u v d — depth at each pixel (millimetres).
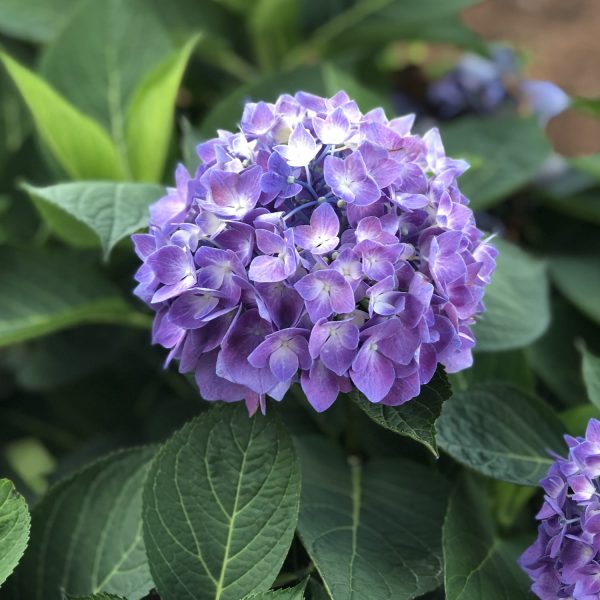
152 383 1100
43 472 1100
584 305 948
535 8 1593
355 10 1132
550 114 1130
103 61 987
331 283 651
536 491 837
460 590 715
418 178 690
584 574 675
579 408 802
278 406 854
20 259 922
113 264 990
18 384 1131
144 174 942
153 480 710
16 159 1058
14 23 1042
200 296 676
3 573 680
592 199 1040
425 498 780
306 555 767
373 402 673
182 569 707
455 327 681
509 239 1125
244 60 1185
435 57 1488
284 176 678
